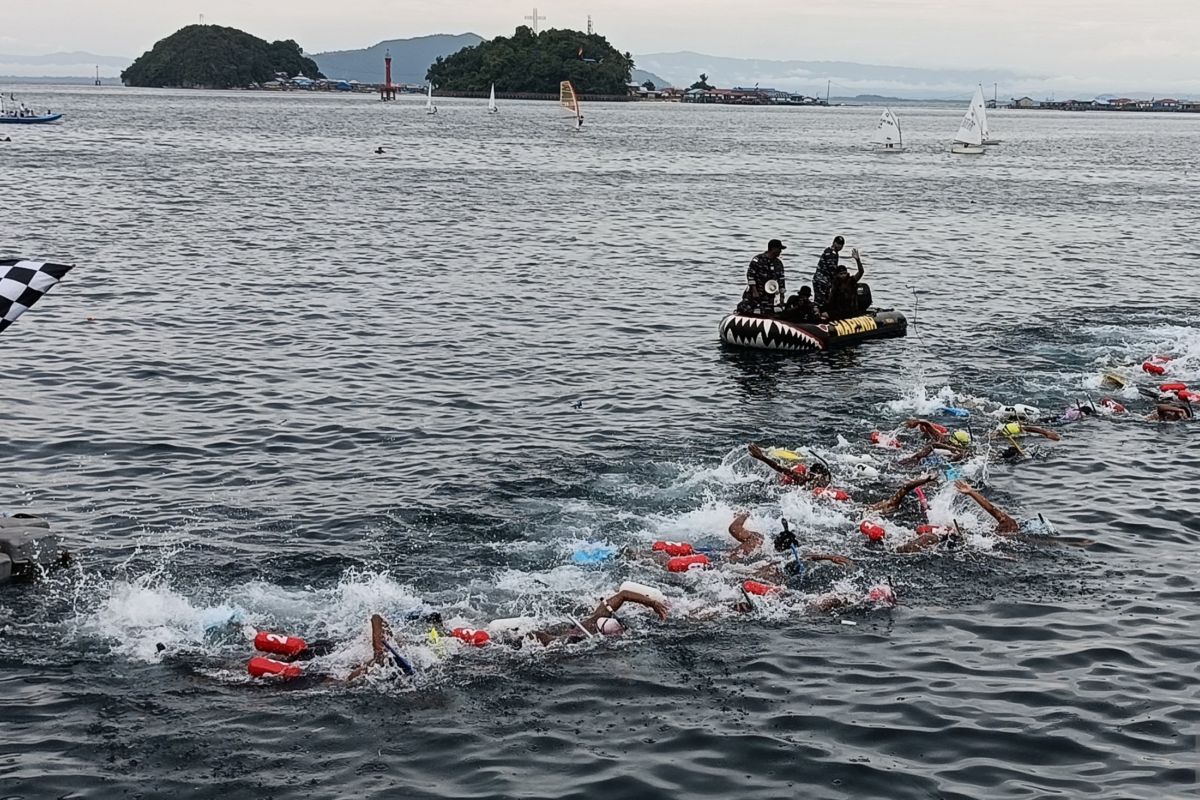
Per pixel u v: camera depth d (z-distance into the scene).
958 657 11.62
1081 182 78.94
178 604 12.34
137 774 9.52
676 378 22.73
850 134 160.12
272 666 11.04
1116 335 26.95
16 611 12.20
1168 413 19.64
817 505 15.34
